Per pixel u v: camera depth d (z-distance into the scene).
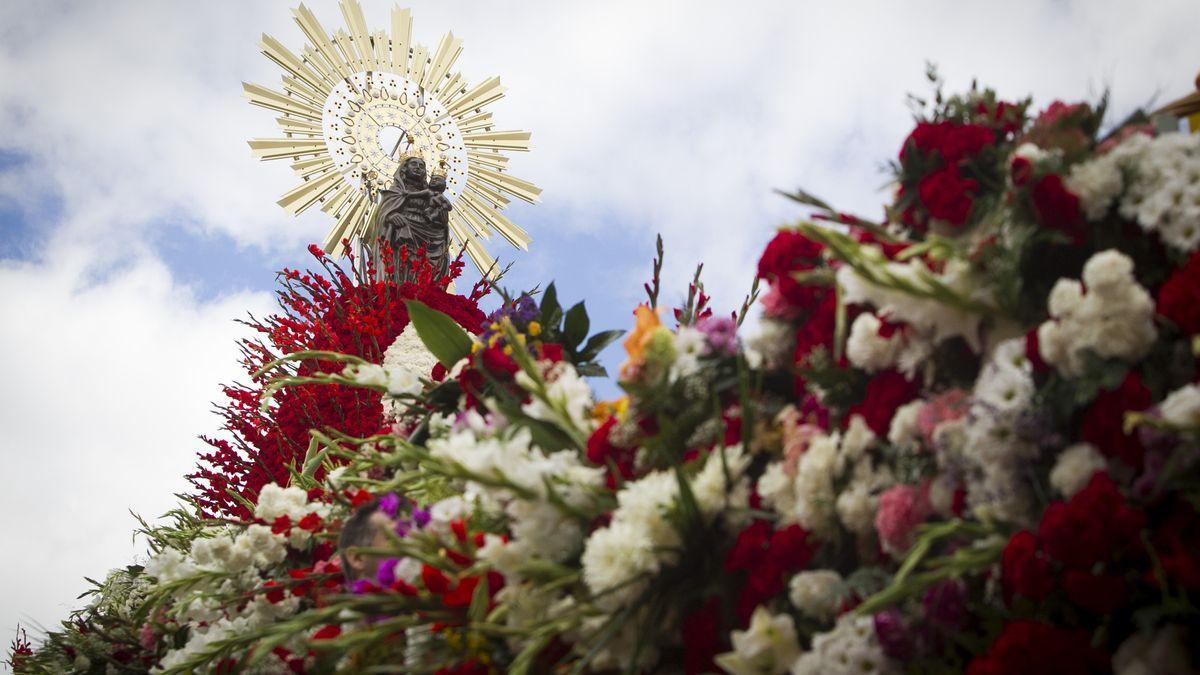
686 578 1.99
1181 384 1.64
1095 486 1.56
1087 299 1.64
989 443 1.67
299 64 8.66
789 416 2.06
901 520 1.76
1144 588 1.58
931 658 1.72
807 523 1.88
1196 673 1.53
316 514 3.09
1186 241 1.71
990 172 2.03
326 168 8.48
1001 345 1.74
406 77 8.83
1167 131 2.06
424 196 6.00
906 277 1.80
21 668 3.56
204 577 3.05
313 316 4.38
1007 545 1.62
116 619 3.46
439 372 3.41
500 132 8.81
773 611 1.90
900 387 1.86
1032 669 1.57
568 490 2.12
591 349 3.00
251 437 4.18
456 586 2.17
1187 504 1.58
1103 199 1.79
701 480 1.98
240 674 2.82
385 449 3.16
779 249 2.13
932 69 2.21
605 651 2.00
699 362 2.21
